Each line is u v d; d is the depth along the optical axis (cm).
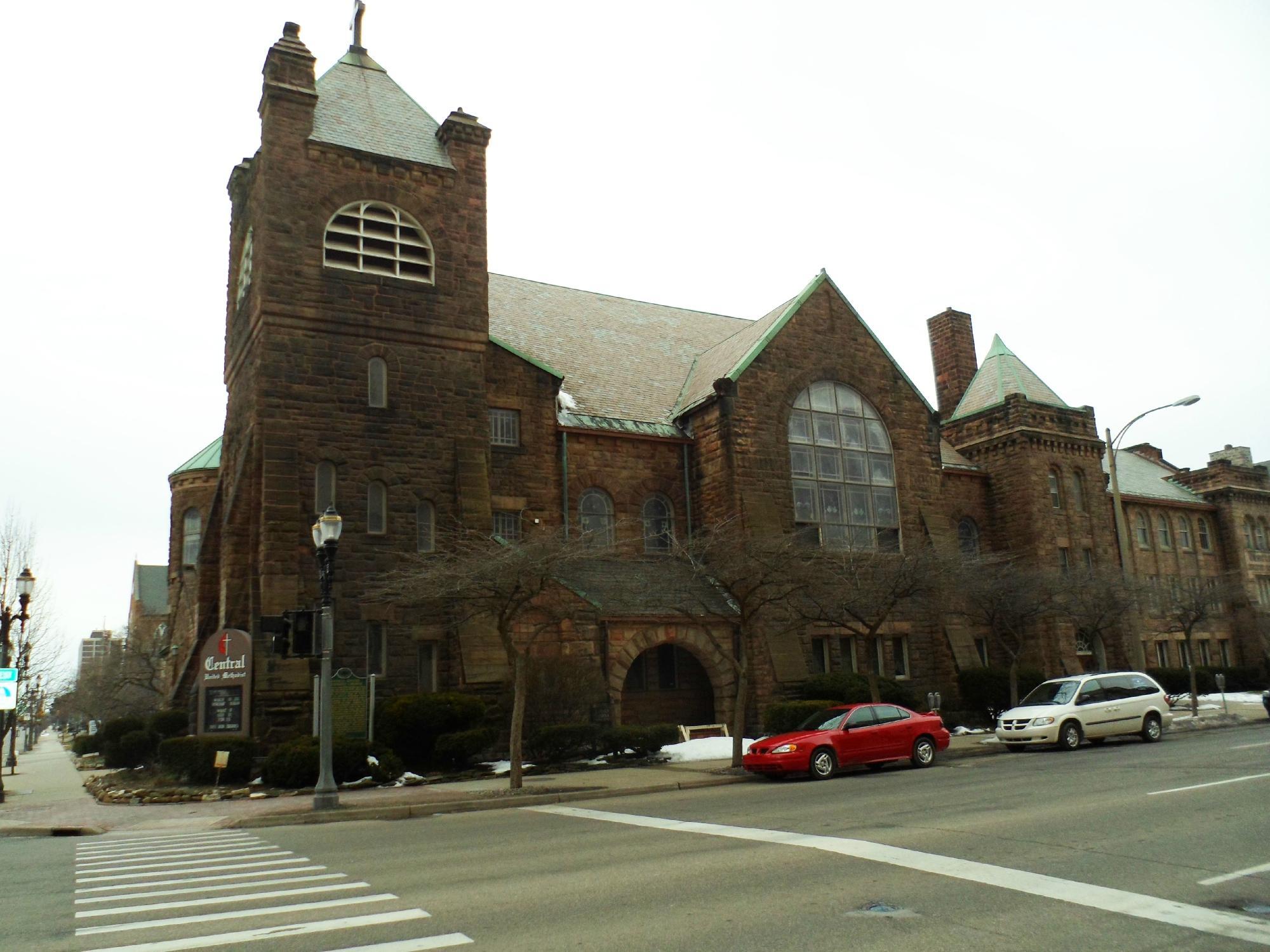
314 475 2516
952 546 3384
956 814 1313
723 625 2889
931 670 3397
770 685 2900
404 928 781
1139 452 5888
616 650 2705
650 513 3203
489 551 2038
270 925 806
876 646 3334
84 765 3688
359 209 2741
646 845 1172
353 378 2622
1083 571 3378
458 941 733
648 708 2981
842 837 1153
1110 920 744
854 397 3438
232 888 989
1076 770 1862
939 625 3422
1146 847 1023
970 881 886
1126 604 3209
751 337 3416
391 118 2953
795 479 3222
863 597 2534
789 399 3262
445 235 2847
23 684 4681
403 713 2317
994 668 3300
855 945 691
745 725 2867
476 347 2817
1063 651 3828
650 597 2858
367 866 1109
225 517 2789
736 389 3147
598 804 1734
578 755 2445
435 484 2675
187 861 1214
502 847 1217
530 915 812
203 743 2155
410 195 2819
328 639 1772
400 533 2584
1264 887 843
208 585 2838
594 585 2819
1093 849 1020
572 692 2498
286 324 2556
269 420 2483
